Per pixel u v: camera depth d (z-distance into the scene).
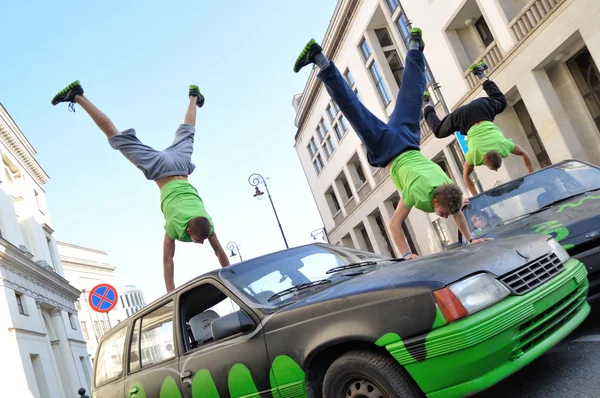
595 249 4.18
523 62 14.49
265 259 4.20
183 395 3.92
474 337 2.66
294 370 3.22
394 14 21.17
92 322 42.97
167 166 5.59
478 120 7.09
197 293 4.27
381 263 4.21
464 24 17.42
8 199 22.20
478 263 3.05
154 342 4.40
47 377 18.81
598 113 13.77
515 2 14.98
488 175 17.16
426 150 21.55
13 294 18.08
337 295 3.20
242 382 3.51
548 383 3.39
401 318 2.83
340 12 25.44
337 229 35.34
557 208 5.11
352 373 3.02
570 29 12.77
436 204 4.46
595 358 3.56
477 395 3.66
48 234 29.58
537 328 3.03
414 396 2.79
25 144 27.23
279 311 3.45
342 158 31.38
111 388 4.74
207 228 5.23
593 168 5.82
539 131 14.55
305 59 5.10
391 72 23.70
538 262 3.31
